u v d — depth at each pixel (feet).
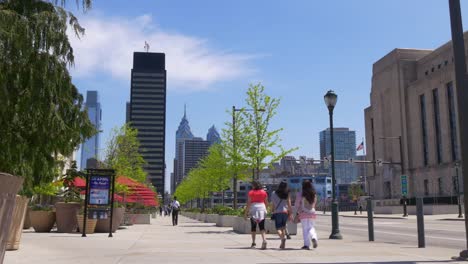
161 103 578.25
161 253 38.47
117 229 80.12
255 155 87.51
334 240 57.41
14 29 27.37
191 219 167.22
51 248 42.32
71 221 67.46
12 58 28.25
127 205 118.11
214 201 421.18
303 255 37.14
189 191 243.40
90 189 60.23
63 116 33.24
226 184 158.30
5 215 21.13
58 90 31.78
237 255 36.94
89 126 35.09
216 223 102.27
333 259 34.19
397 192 336.29
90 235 62.03
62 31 30.60
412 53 349.00
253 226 44.32
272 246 46.68
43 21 29.58
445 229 90.07
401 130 337.31
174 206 106.42
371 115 409.08
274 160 88.89
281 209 43.52
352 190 457.68
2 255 21.45
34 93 29.73
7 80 29.22
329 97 63.16
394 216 196.75
